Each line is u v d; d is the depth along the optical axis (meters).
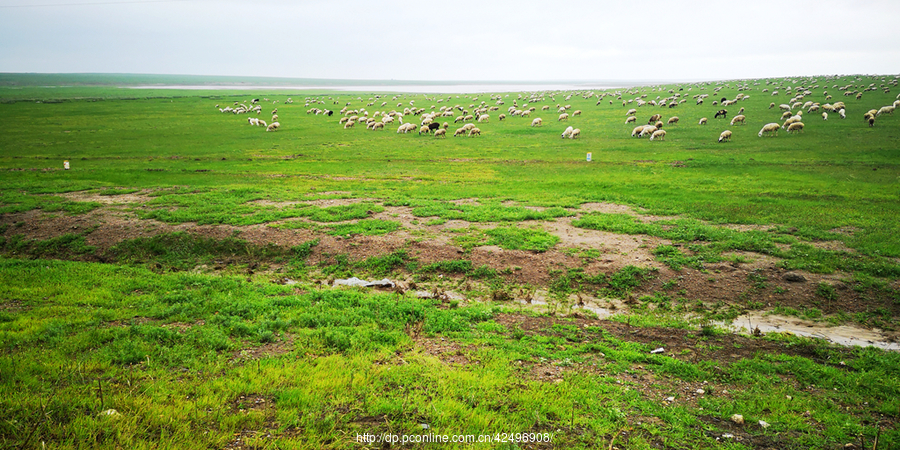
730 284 14.03
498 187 29.00
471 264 15.97
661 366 9.09
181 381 7.34
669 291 13.98
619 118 67.75
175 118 73.12
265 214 21.25
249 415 6.29
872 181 27.73
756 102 78.69
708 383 8.46
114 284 13.33
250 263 17.03
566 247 17.00
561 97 111.88
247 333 9.82
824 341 10.70
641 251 16.55
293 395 6.93
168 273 15.56
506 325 11.54
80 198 24.97
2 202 23.53
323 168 36.50
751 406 7.50
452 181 31.28
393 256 16.72
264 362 8.22
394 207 23.19
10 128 58.94
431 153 43.59
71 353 8.24
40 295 12.15
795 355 9.88
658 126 53.03
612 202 24.08
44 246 18.53
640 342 10.62
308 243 17.84
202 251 17.94
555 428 6.61
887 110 55.53
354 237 18.33
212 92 170.50
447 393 7.39
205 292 12.80
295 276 15.84
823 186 26.42
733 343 10.54
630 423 6.91
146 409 6.25
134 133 56.44
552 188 28.41
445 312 11.90
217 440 5.68
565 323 11.80
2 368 7.22
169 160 40.12
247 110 88.69
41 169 35.16
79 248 18.23
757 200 23.61
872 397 7.96
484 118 69.69
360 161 39.72
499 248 17.03
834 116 57.03
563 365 9.02
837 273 14.14
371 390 7.30
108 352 8.30
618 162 37.00
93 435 5.54
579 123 64.12
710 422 7.05
